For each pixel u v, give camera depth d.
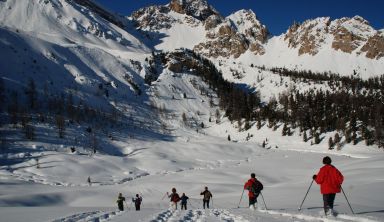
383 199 28.52
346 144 173.25
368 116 196.12
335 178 15.20
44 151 129.00
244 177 97.69
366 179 55.94
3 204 55.28
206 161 141.50
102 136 163.62
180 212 22.59
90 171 110.44
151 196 71.56
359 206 22.45
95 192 73.06
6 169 106.69
